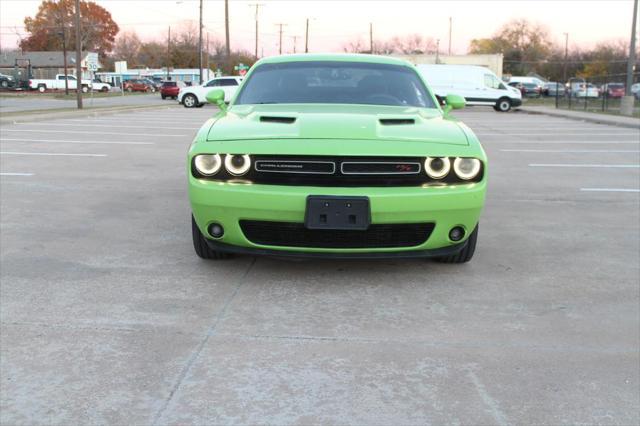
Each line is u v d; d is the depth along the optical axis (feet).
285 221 11.71
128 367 9.11
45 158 31.86
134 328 10.49
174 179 25.71
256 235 12.15
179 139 43.39
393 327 10.66
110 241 15.90
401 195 11.57
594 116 75.66
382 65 17.39
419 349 9.82
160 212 19.35
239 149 11.89
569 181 26.66
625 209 20.79
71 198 21.43
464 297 12.15
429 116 14.43
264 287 12.55
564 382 8.84
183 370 9.04
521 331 10.57
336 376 8.91
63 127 53.36
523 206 21.25
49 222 17.89
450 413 7.99
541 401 8.32
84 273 13.33
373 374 8.98
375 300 11.91
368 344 9.97
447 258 13.98
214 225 12.24
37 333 10.25
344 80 16.48
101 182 24.77
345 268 13.83
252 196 11.66
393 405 8.16
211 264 14.01
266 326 10.62
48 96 160.66
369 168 11.71
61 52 294.25
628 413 8.05
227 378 8.82
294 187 11.68
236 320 10.87
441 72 102.06
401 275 13.42
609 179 27.22
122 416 7.84
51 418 7.79
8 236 16.29
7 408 8.00
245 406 8.09
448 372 9.08
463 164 12.07
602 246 16.03
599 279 13.34
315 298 11.97
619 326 10.82
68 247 15.31
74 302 11.63
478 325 10.79
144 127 54.80
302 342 10.02
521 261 14.62
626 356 9.67
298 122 12.84
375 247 12.05
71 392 8.40
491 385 8.72
